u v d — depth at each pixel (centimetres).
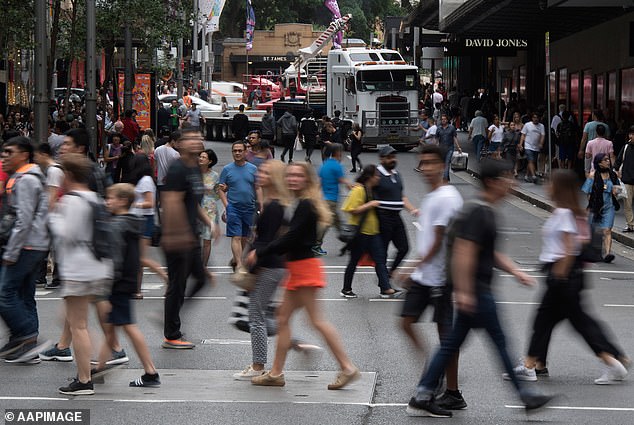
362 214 3491
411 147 11044
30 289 2617
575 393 2323
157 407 2184
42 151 3022
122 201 2320
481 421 2084
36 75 5112
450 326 2253
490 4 8312
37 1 5119
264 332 2433
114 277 2289
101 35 8950
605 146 6103
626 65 8194
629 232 5191
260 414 2131
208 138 12850
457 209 2223
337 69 10931
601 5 6800
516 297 3628
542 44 11225
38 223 2564
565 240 2366
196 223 2600
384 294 3544
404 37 16238
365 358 2661
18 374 2469
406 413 2141
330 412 2150
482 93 12850
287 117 9044
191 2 9381
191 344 2766
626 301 3566
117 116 9319
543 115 8431
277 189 2420
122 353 2545
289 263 2333
